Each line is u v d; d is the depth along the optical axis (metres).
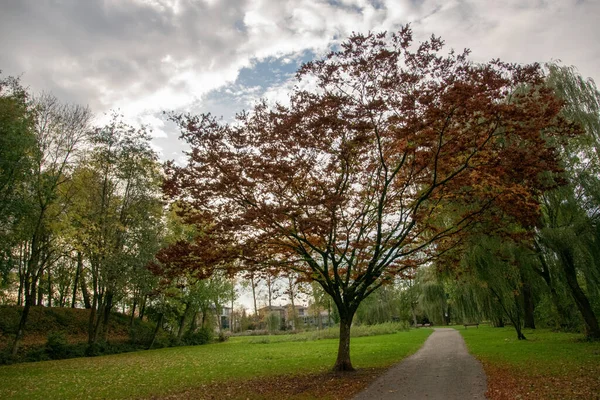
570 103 19.02
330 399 10.45
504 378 11.82
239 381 14.70
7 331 31.41
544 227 18.98
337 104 12.77
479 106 11.51
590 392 9.15
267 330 66.25
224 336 51.03
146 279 32.03
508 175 12.83
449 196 15.11
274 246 15.55
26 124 23.36
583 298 19.98
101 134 31.47
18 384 15.73
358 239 15.66
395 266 15.57
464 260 21.34
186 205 14.61
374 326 48.97
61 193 29.88
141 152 33.31
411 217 14.53
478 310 31.78
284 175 13.28
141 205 33.28
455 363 16.11
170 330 48.94
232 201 14.46
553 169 12.68
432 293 44.47
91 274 33.22
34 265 27.62
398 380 12.74
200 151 14.27
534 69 12.46
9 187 22.66
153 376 17.30
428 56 13.06
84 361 25.95
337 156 13.90
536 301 33.72
